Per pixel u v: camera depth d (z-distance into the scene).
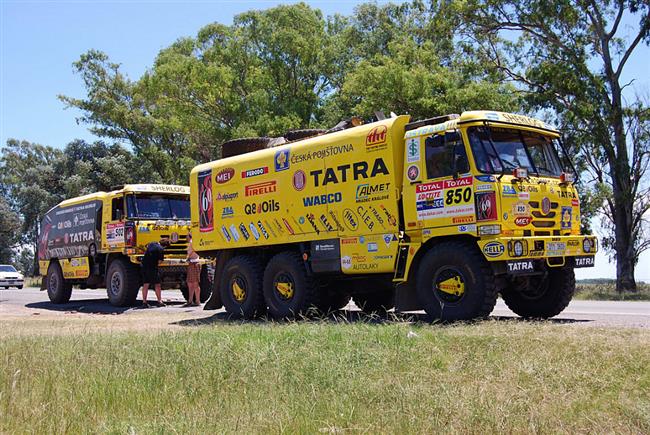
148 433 5.47
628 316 12.06
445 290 10.66
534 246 10.39
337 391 6.39
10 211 70.19
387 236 11.57
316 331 9.57
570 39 27.78
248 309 14.08
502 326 9.31
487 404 5.68
